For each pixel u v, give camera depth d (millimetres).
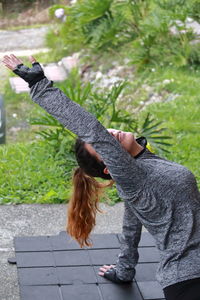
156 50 11891
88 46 13219
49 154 8008
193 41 12203
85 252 5820
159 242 4117
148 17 12453
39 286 5289
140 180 4004
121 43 12945
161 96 10586
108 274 5395
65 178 7484
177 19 11852
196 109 9609
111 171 4000
